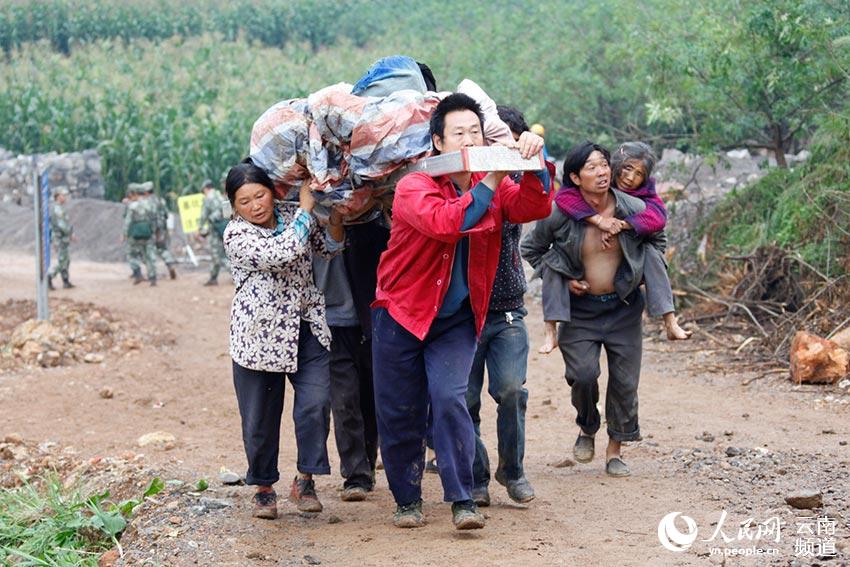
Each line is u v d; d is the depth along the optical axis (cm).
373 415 668
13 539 626
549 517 585
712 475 666
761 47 1255
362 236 614
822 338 987
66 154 3058
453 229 489
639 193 654
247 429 588
